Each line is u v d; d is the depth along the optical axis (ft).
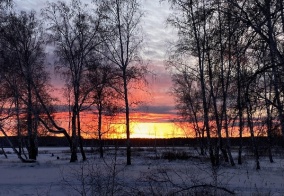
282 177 54.39
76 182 49.85
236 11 23.06
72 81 98.17
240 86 22.18
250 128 26.09
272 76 21.71
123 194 32.99
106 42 87.71
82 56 94.27
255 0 22.47
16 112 96.94
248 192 40.37
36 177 62.80
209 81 72.84
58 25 95.35
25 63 93.86
